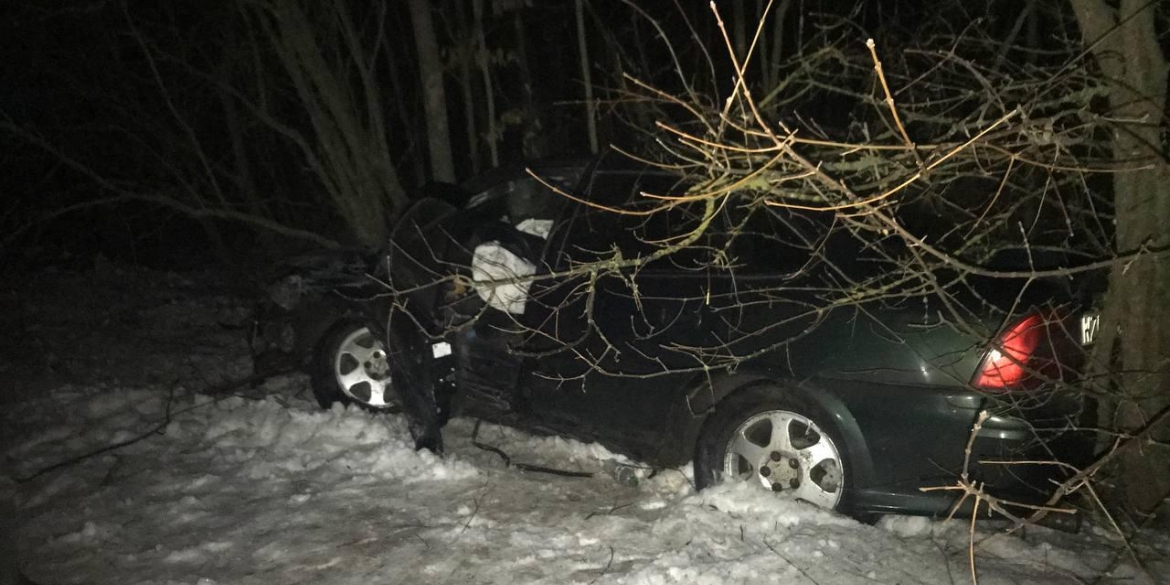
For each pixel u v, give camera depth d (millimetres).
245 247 14906
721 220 5066
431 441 5773
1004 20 7523
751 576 4250
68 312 10000
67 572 4430
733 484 4895
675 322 5090
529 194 6445
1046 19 7387
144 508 5105
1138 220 4602
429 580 4316
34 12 10469
